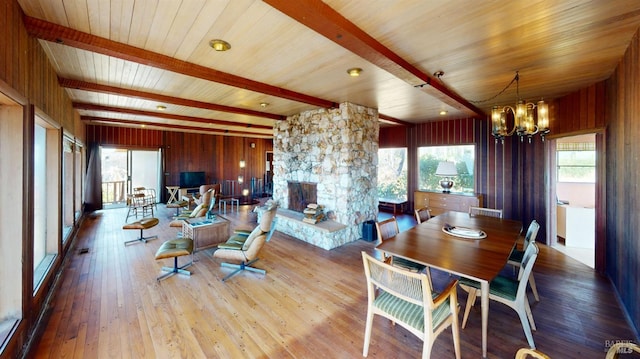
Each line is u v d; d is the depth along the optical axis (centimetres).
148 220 454
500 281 222
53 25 201
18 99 186
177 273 332
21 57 190
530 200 481
